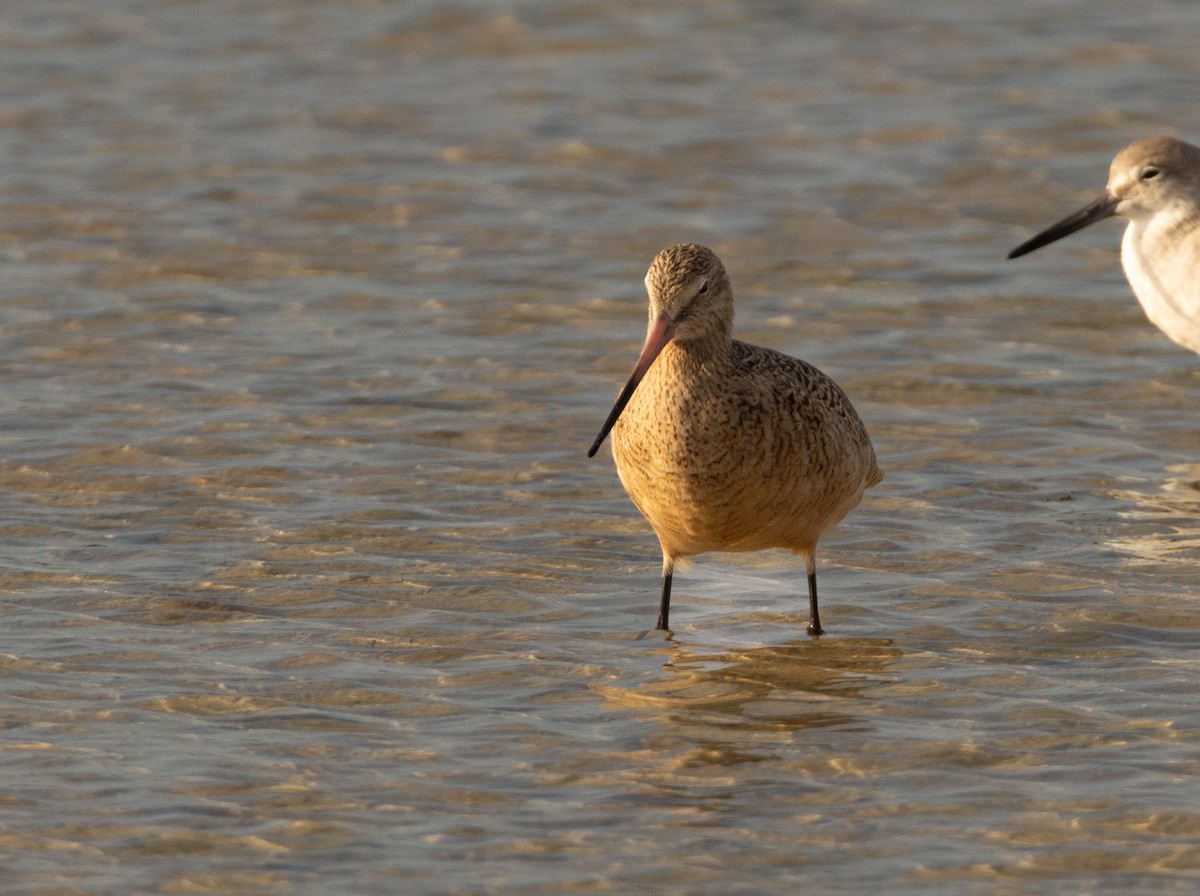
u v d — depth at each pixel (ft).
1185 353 56.08
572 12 94.22
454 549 42.39
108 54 87.92
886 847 28.91
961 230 66.85
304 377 53.31
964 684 35.37
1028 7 94.73
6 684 34.94
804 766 31.91
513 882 27.84
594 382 53.31
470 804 30.45
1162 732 32.91
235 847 28.91
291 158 73.97
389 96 82.17
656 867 28.27
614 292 60.75
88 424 49.52
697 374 36.04
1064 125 77.61
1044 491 46.06
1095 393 52.70
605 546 42.86
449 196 70.08
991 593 40.06
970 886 27.68
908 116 79.00
